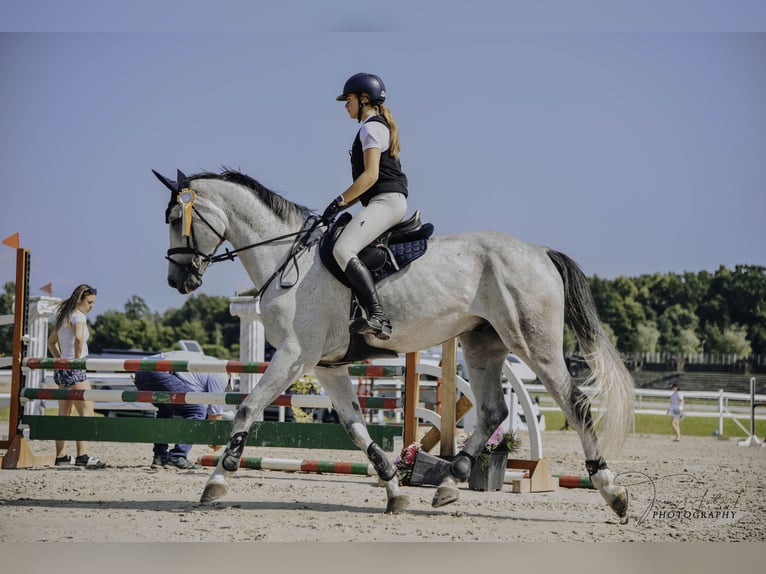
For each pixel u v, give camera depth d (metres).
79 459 11.85
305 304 7.65
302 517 7.67
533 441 10.45
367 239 7.53
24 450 11.55
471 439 8.08
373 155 7.53
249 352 16.73
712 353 97.56
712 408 36.44
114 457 13.45
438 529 7.24
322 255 7.73
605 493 7.60
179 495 8.99
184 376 12.44
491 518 7.89
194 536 6.78
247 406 7.63
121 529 6.99
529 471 10.17
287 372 7.61
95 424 11.34
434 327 7.68
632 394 7.63
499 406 8.11
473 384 8.16
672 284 106.88
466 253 7.72
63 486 9.51
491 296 7.64
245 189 8.16
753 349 102.00
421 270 7.63
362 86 7.75
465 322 7.80
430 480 9.87
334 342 7.77
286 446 10.87
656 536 7.18
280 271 7.77
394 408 10.55
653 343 100.12
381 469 8.01
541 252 7.86
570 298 7.82
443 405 10.15
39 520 7.32
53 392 11.51
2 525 7.10
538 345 7.57
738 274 104.88
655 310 106.75
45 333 16.05
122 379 18.77
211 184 8.18
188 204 8.06
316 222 7.72
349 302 7.71
